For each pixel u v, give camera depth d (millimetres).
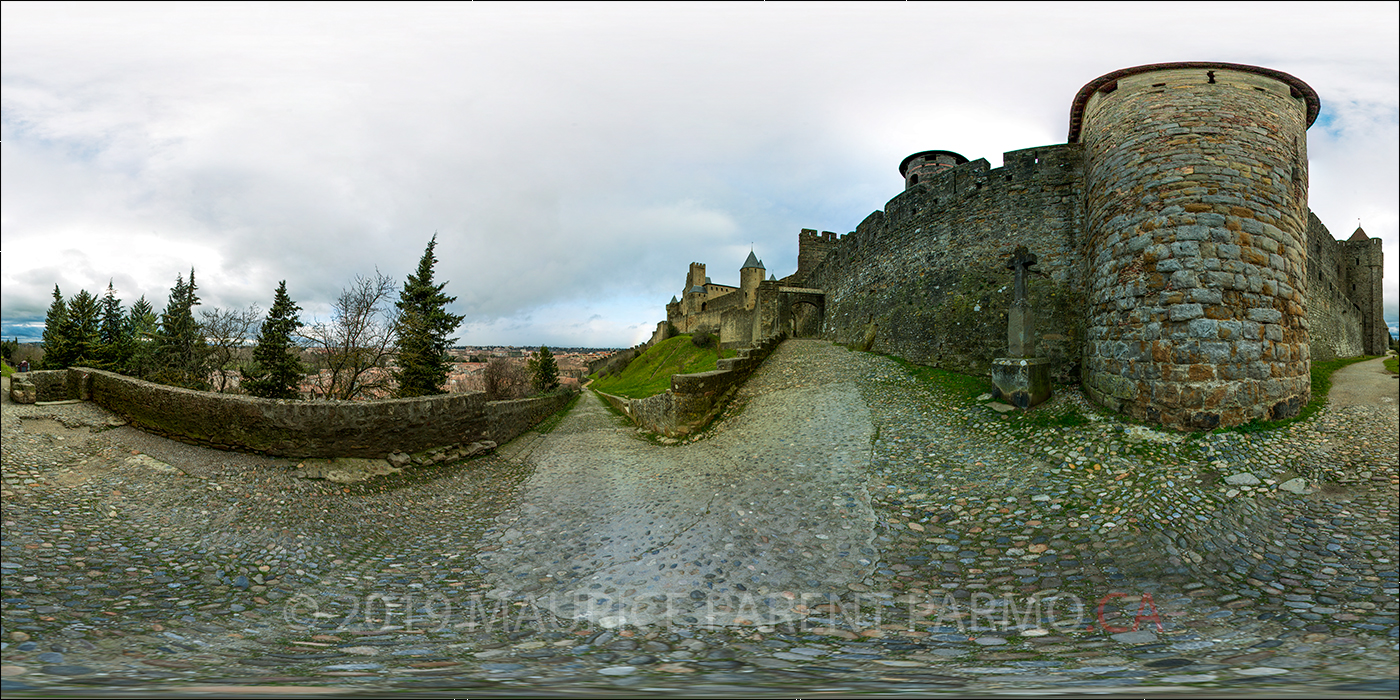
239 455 9062
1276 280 8867
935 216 15898
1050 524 5930
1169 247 8961
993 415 10359
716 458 10094
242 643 3738
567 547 6449
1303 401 9125
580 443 13375
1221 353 8461
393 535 7023
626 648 3682
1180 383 8594
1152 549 5129
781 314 24141
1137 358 9180
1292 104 9570
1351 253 28562
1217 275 8594
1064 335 12422
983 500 6738
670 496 8133
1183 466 7164
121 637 3664
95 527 5938
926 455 8602
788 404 12969
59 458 7992
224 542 6051
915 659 3297
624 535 6703
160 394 9680
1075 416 9609
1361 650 3104
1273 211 8961
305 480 8539
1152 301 9047
